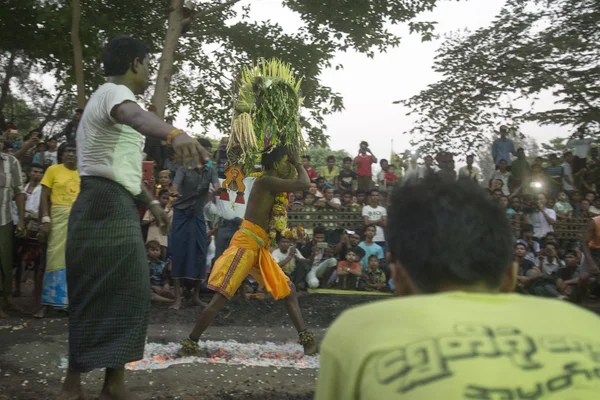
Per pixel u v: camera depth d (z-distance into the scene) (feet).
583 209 40.98
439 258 4.72
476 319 4.28
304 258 29.78
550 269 33.09
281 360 17.42
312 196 35.65
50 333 18.47
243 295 25.82
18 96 62.69
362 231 33.60
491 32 53.16
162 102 39.60
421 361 4.07
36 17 43.57
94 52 46.32
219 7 41.86
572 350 4.18
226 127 56.39
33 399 12.66
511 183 43.11
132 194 11.28
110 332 10.91
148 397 12.82
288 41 50.19
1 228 21.61
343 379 4.37
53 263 21.08
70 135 33.37
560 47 50.80
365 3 46.57
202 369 14.92
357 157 41.24
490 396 3.91
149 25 49.83
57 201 21.13
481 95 53.57
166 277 26.22
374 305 4.58
